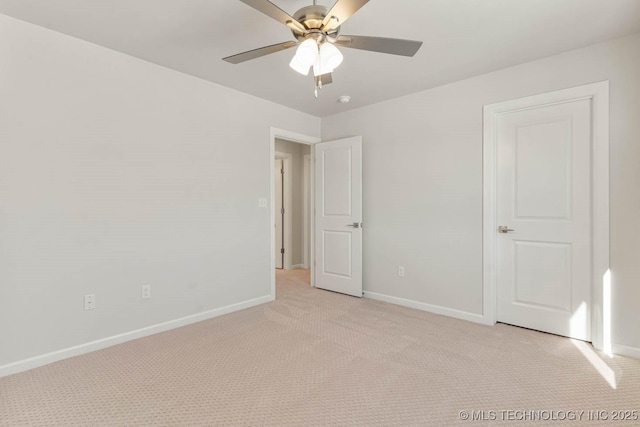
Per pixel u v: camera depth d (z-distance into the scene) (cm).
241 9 193
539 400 175
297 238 565
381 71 280
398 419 160
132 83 256
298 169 565
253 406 170
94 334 238
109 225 245
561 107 254
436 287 320
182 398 177
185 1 185
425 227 327
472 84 294
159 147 272
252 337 261
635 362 216
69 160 225
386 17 199
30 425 155
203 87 302
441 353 231
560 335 259
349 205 383
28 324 210
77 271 230
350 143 380
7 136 201
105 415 162
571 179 252
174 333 270
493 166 285
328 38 173
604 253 233
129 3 187
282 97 349
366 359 223
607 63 231
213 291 311
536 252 270
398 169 348
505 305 287
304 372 205
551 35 222
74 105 227
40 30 213
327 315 314
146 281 265
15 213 204
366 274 379
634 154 222
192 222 295
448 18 200
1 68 199
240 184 334
